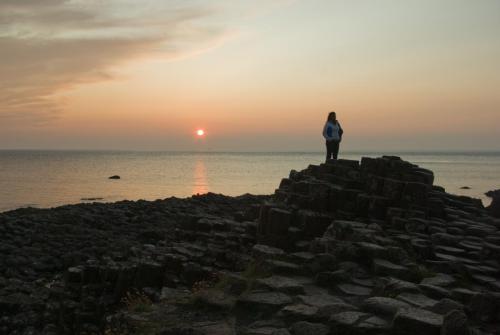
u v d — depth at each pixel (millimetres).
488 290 10336
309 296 9430
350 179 18828
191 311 9500
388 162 18188
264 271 11062
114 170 122812
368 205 16625
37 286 15766
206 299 9570
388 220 15914
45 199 55875
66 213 28844
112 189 68062
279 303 8898
